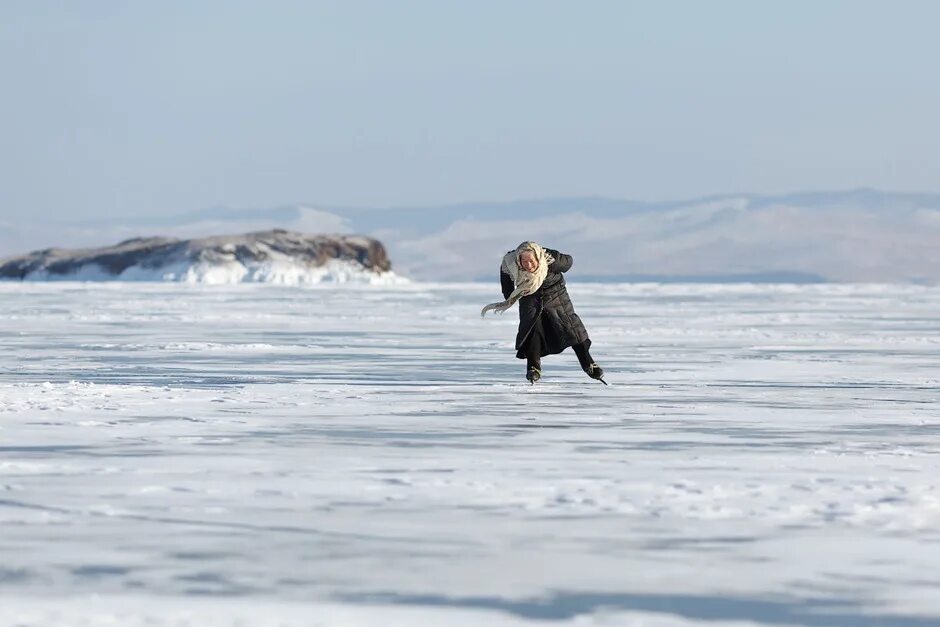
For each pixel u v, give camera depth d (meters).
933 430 35.97
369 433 34.44
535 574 17.44
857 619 15.27
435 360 67.31
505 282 51.81
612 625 14.93
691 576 17.34
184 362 65.00
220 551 18.75
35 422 36.22
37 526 20.55
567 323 51.75
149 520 21.12
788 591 16.56
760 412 41.06
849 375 58.31
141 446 31.17
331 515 21.69
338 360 67.00
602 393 48.12
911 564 18.08
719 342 87.31
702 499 23.38
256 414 39.12
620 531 20.33
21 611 15.29
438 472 26.95
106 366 61.88
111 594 16.19
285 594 16.25
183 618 15.01
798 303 191.75
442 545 19.27
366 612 15.38
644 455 30.08
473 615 15.29
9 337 90.56
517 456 29.77
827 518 21.42
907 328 110.88
